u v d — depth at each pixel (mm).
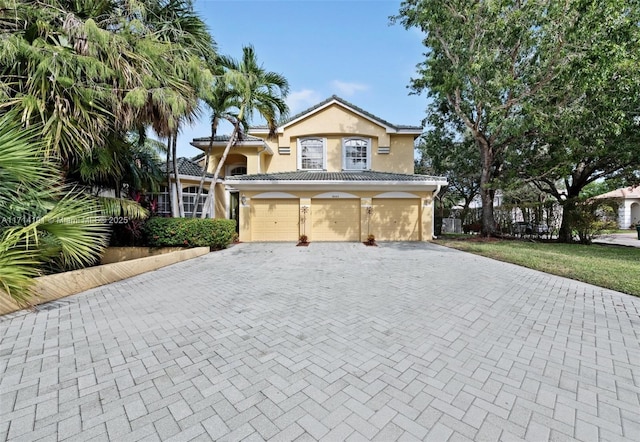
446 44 14047
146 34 7957
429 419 2510
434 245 14102
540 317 4887
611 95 9953
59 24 6816
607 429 2406
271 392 2891
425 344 3914
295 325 4551
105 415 2568
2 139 4875
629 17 8742
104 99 6879
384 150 18062
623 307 5375
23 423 2461
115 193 10641
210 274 8062
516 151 16609
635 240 17750
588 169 15828
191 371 3273
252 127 17922
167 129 8945
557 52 10758
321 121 17891
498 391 2904
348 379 3111
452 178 25078
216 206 18125
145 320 4762
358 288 6613
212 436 2322
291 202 15531
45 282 5684
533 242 15352
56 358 3551
